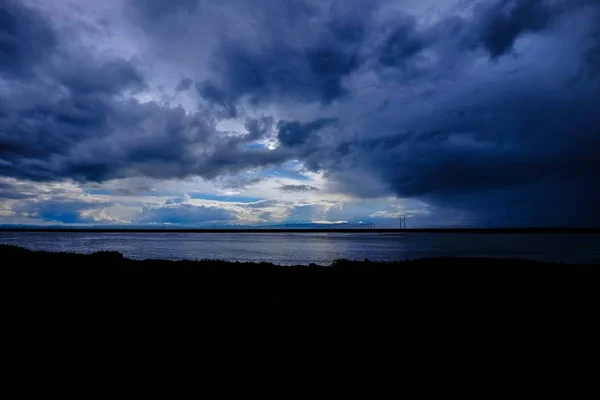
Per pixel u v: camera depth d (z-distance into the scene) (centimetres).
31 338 753
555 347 782
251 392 542
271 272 1905
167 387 549
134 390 534
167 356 686
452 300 1235
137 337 795
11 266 1761
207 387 554
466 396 552
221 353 713
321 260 4381
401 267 2133
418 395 551
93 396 508
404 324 949
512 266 2175
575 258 4344
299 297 1270
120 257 2527
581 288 1461
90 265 1973
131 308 1054
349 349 756
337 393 550
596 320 1000
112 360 653
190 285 1462
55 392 516
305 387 568
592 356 732
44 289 1270
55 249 6000
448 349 764
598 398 553
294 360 686
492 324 955
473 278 1692
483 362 695
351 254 5466
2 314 923
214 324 917
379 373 634
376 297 1278
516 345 795
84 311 998
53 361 635
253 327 901
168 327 879
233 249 6925
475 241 10644
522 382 606
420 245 8400
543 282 1583
